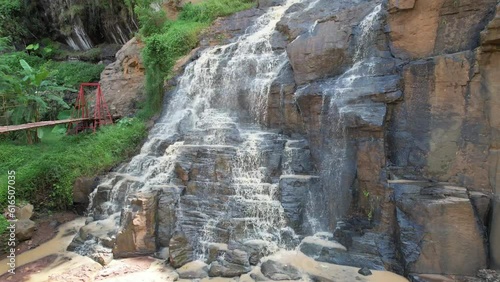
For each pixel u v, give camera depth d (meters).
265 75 8.85
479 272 5.03
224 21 11.96
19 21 19.73
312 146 7.04
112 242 6.57
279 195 6.58
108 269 5.95
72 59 19.66
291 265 5.64
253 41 9.95
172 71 10.98
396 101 6.29
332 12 8.96
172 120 9.86
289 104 7.84
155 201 6.73
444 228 5.16
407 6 6.62
